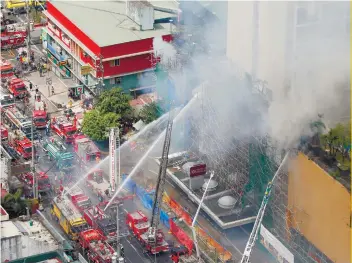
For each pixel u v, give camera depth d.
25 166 169.62
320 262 138.88
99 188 165.00
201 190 161.00
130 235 154.38
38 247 137.00
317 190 137.50
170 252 150.62
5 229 140.12
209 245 149.00
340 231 133.12
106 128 181.62
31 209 159.25
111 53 195.00
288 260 141.88
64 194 161.25
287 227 145.38
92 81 199.25
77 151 178.50
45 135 188.12
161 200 151.62
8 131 187.75
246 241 151.75
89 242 148.00
